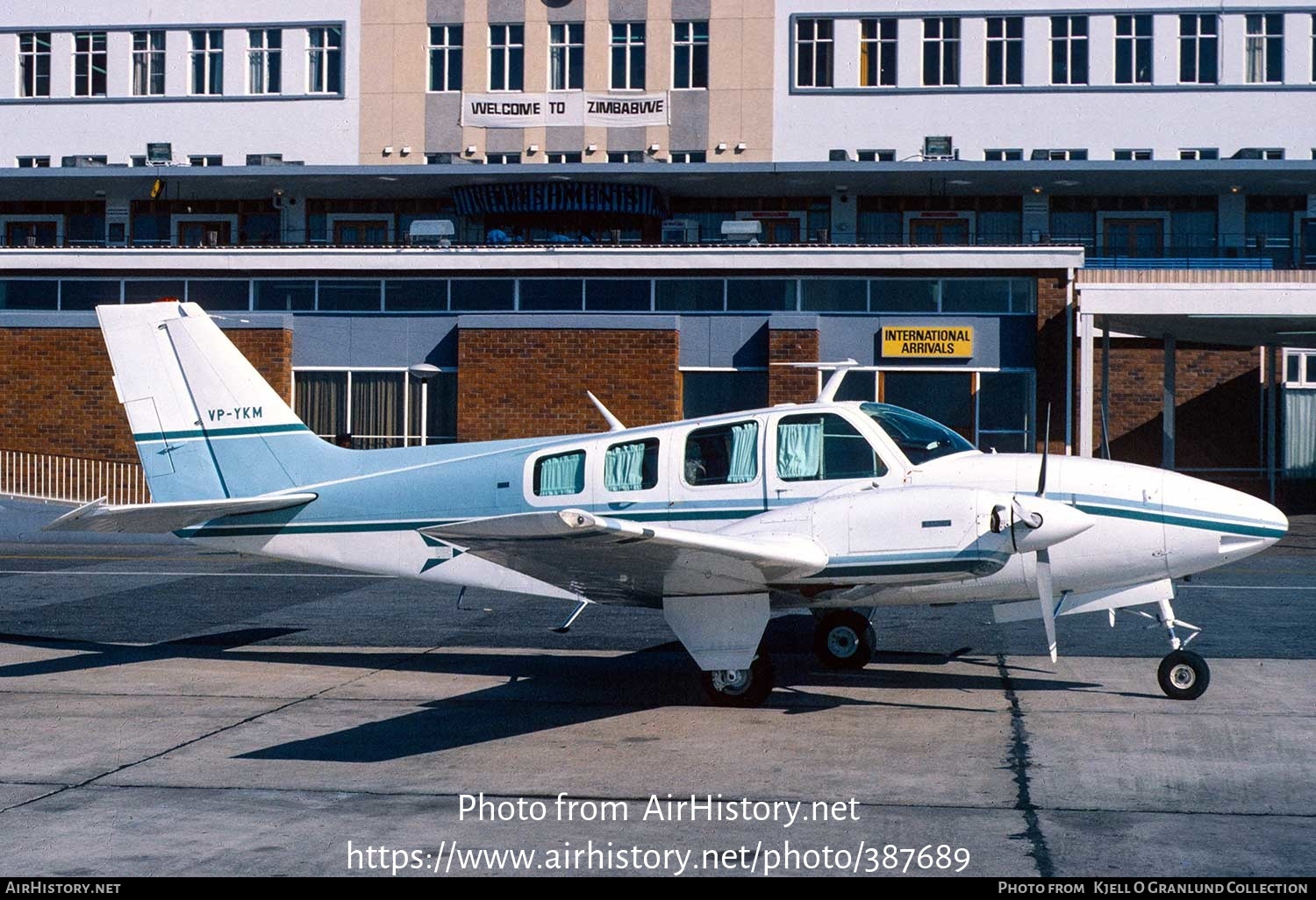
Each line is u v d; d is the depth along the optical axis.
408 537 11.23
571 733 8.97
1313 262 32.88
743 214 34.66
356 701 10.12
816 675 11.01
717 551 8.56
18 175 32.59
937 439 10.34
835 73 35.97
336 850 6.51
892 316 27.78
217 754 8.43
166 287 29.38
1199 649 12.07
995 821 6.88
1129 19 35.19
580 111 36.53
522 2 36.81
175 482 11.78
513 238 33.88
